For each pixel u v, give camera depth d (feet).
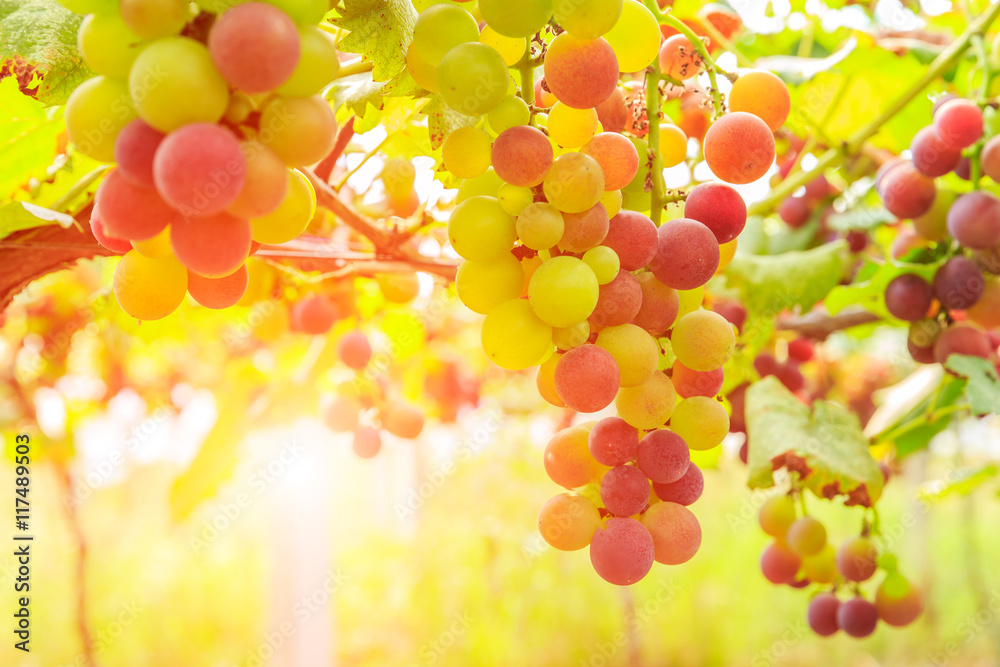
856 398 5.03
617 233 1.66
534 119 1.69
